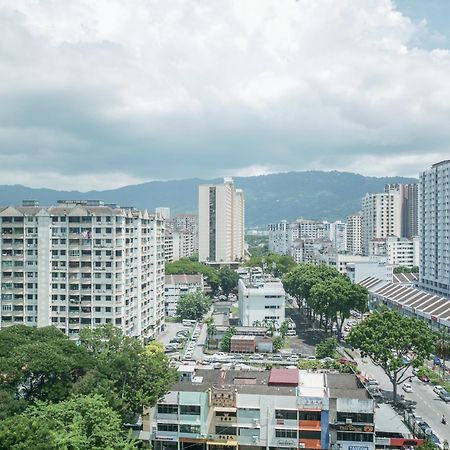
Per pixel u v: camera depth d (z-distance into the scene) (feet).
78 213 507.30
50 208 517.14
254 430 306.35
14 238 512.22
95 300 506.89
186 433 307.78
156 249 634.02
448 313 583.17
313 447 301.43
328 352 527.81
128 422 318.86
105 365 310.65
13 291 512.22
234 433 308.40
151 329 613.11
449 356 469.98
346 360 506.89
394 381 392.47
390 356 384.06
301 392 314.14
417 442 313.53
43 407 243.60
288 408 303.89
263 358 537.24
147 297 595.88
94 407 242.37
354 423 298.35
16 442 189.67
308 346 604.08
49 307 509.76
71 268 508.53
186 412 308.60
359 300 601.21
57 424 230.07
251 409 307.37
